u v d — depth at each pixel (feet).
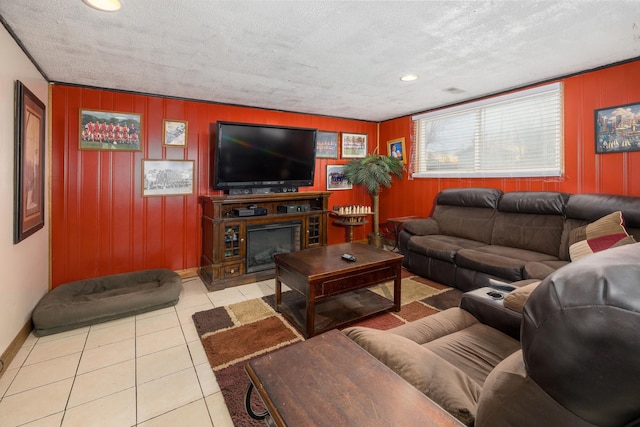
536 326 2.05
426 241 12.03
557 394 1.95
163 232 12.01
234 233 11.64
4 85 6.46
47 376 6.27
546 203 10.29
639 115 8.69
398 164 15.35
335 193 16.46
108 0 5.72
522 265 8.82
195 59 8.49
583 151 9.87
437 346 4.71
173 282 9.98
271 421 3.41
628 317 1.67
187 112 12.28
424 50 8.07
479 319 5.70
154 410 5.38
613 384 1.70
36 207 8.44
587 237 8.30
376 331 4.26
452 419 2.47
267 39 7.36
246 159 12.23
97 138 10.72
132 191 11.39
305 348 3.59
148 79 10.02
